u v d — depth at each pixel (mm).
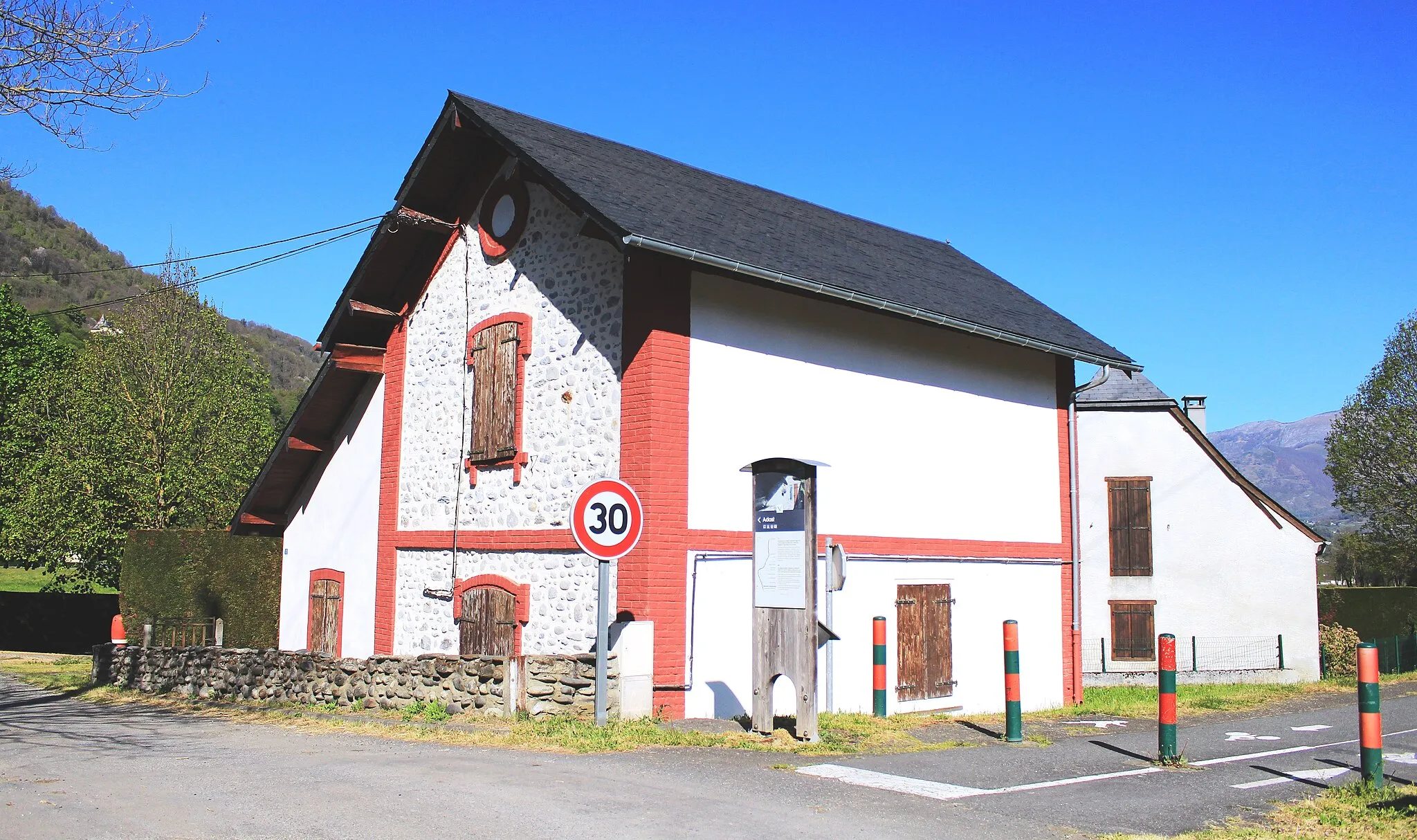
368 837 6184
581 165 13008
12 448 30281
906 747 9992
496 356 13984
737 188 16625
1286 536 23281
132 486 28078
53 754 9547
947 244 21094
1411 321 41750
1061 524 16656
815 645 9812
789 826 6578
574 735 9758
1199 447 23797
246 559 24719
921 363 14695
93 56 10750
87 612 32281
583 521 10180
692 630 11633
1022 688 15695
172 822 6566
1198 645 23375
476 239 14734
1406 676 23516
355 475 16984
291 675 13766
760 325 12734
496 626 13531
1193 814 7246
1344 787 8125
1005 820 6941
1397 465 41406
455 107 13750
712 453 12055
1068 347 15820
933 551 14523
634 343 11883
